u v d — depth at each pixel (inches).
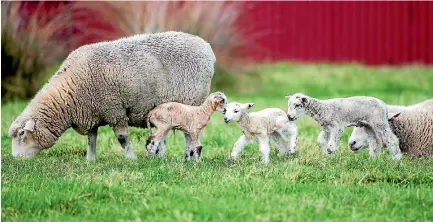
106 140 718.5
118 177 543.5
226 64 1093.8
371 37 1387.8
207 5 1077.8
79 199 496.7
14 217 471.2
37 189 527.8
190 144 620.7
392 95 1074.7
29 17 1106.1
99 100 606.9
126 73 604.4
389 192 511.5
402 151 651.5
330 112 609.0
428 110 644.1
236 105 593.3
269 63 1316.4
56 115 608.7
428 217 473.7
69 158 639.8
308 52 1387.8
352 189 521.7
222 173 561.3
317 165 584.7
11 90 1016.2
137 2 1045.2
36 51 1028.5
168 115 606.2
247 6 1293.1
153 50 616.4
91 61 605.3
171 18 1045.8
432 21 1386.6
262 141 599.5
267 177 549.3
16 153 613.9
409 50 1391.5
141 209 479.2
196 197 493.7
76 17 1184.8
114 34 1080.2
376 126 614.5
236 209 468.1
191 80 626.8
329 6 1384.1
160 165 584.4
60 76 612.4
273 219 457.1
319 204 478.6
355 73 1245.1
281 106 940.6
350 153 645.3
